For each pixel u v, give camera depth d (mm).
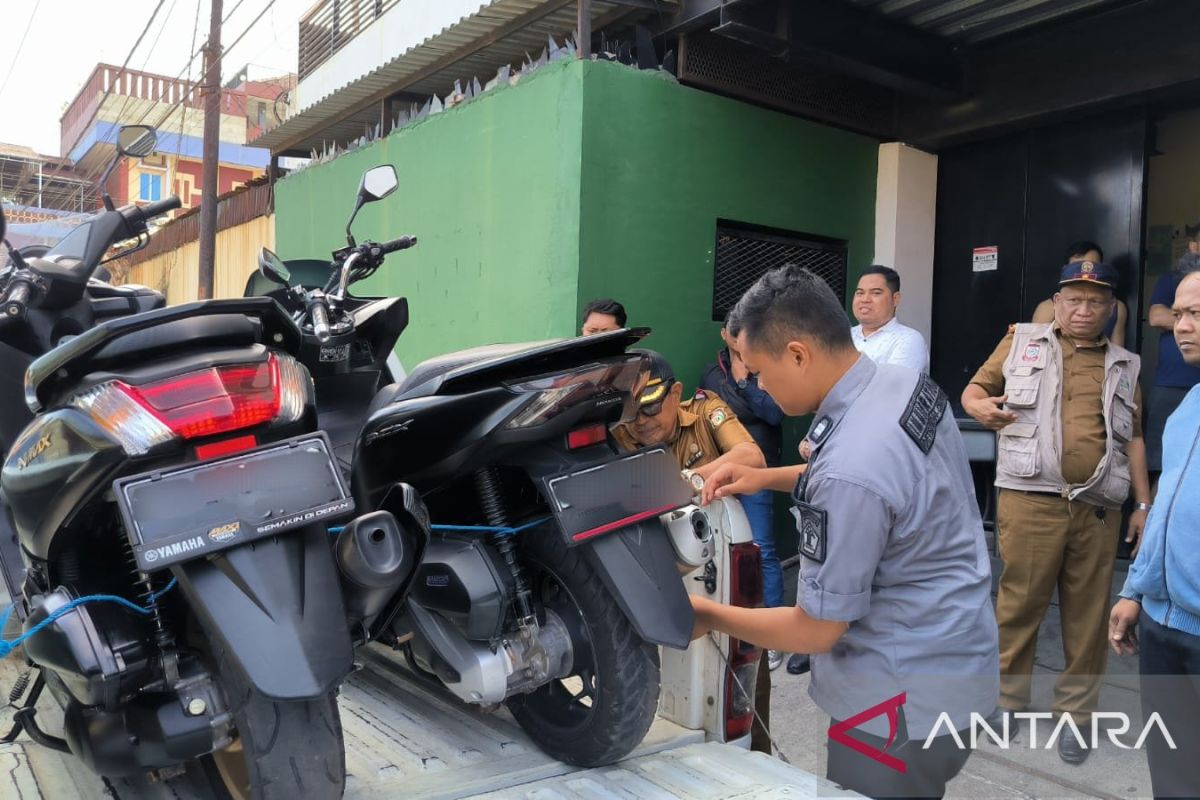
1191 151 5828
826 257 6406
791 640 1905
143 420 1813
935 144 6426
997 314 6270
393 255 7391
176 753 1834
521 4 5887
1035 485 3555
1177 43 5004
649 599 2113
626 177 5438
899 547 1799
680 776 2154
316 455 1892
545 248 5559
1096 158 5723
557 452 2262
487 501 2342
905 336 4535
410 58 7105
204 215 10648
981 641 1845
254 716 1791
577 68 5285
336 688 1860
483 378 2160
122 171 21281
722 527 2502
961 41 5781
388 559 1898
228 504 1778
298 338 2199
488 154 6113
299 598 1782
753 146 5883
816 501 1799
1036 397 3588
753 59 5832
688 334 5707
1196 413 2363
